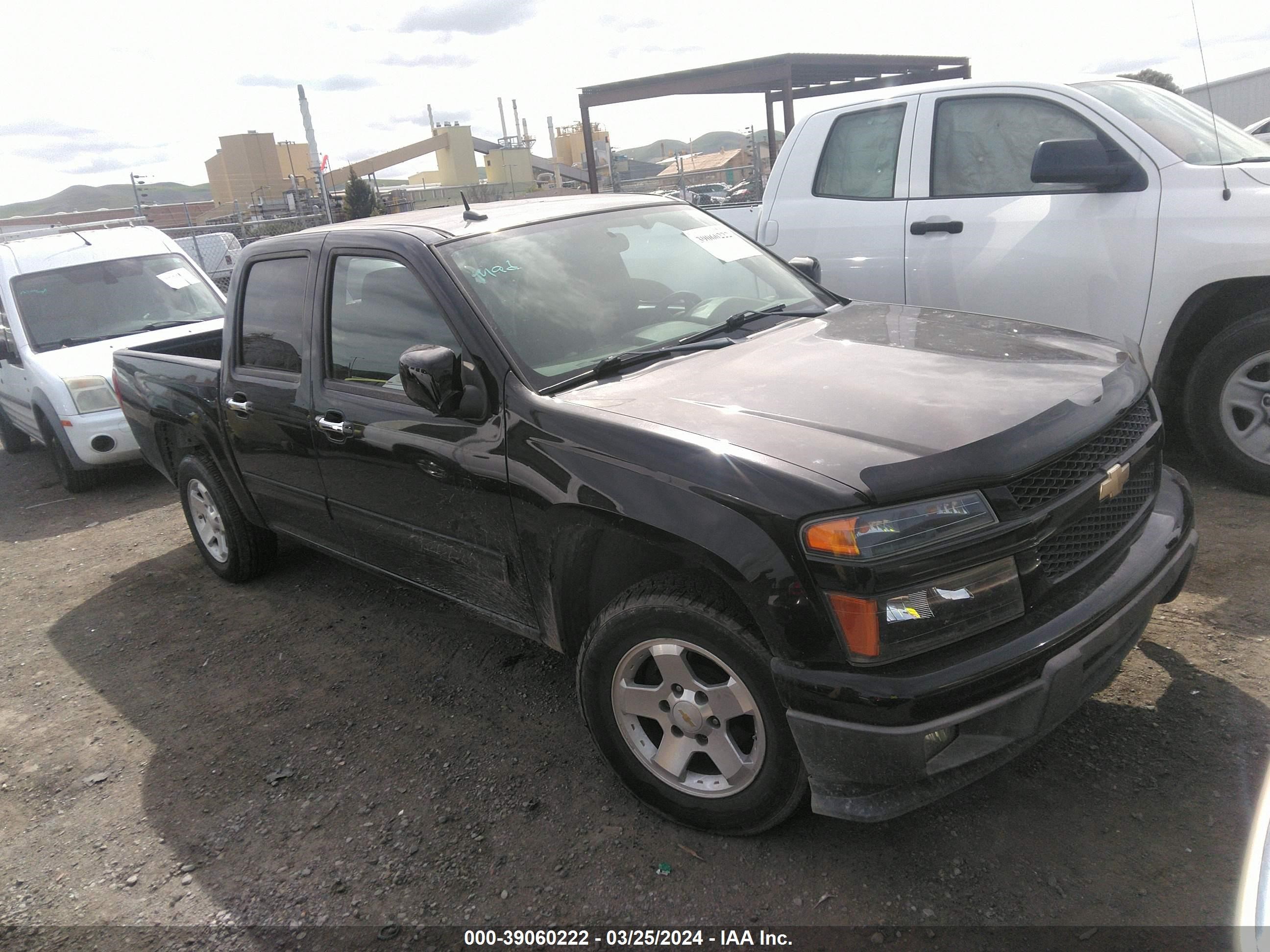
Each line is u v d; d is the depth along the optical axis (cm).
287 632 437
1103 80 470
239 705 375
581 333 304
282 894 262
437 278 305
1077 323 448
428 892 254
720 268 362
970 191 483
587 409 262
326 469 362
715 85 1216
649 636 248
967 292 481
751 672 228
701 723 246
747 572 216
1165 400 449
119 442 718
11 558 617
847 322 326
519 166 5975
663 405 257
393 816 289
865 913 224
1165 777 254
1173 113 454
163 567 557
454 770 309
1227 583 346
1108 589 229
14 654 461
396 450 317
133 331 786
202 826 299
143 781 331
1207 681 291
